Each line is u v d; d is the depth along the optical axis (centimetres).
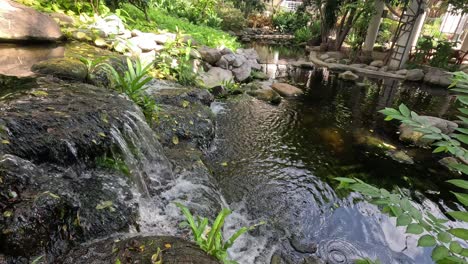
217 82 584
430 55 1027
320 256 238
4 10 361
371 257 242
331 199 308
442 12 1573
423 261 243
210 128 377
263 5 1895
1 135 180
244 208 279
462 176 374
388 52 1071
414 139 457
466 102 81
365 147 433
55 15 462
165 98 396
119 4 638
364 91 752
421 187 346
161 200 242
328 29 1305
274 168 351
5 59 322
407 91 789
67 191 170
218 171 329
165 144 321
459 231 78
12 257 130
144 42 524
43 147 192
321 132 469
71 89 273
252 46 1391
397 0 1022
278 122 486
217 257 158
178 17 986
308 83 786
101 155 222
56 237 151
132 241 162
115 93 295
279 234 255
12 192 146
